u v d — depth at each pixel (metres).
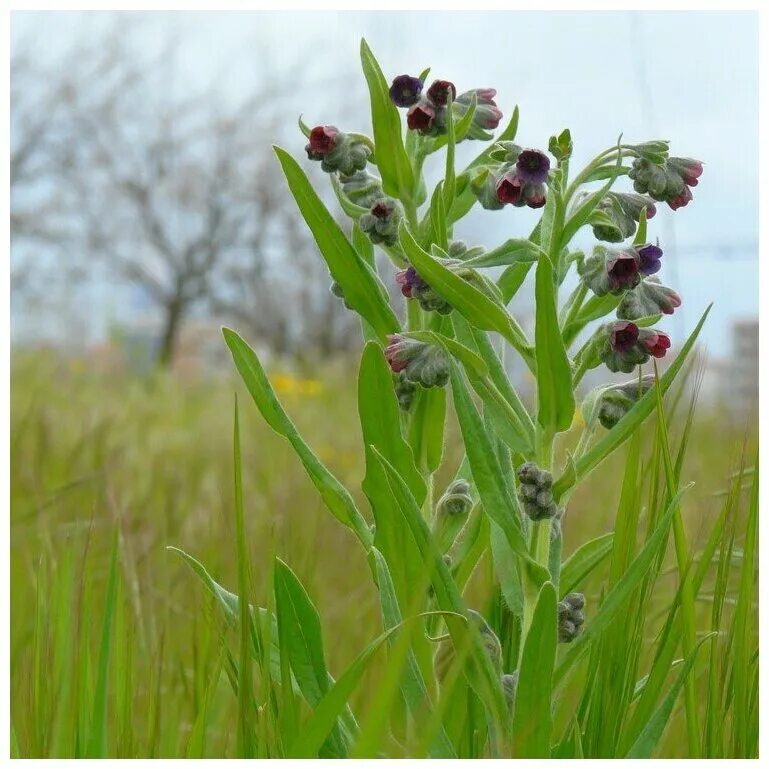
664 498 0.72
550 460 0.70
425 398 0.78
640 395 0.71
